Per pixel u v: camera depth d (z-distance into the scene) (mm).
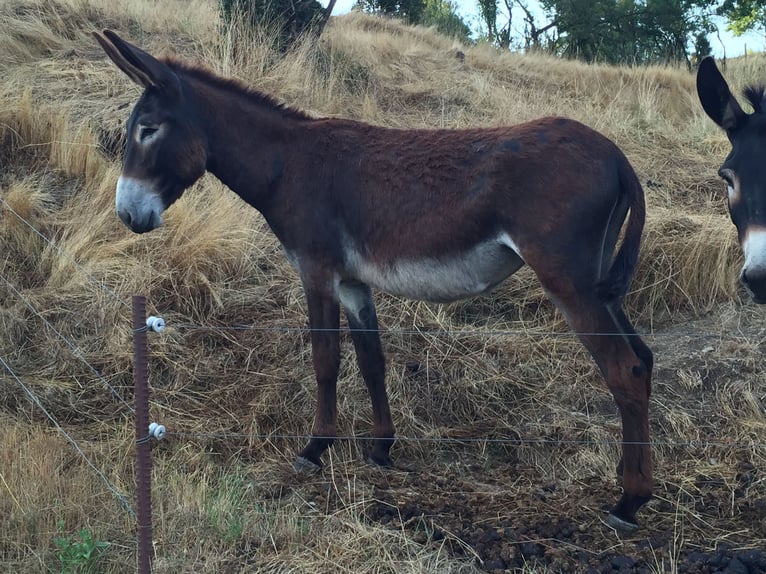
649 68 11414
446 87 8742
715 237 5613
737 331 5207
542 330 5207
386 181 3789
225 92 4086
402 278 3816
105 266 5316
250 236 5762
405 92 8477
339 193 3898
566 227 3369
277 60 8078
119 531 3377
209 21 8828
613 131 7848
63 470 3838
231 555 3271
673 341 5180
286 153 4023
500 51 12234
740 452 4273
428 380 4785
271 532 3430
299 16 8688
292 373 4758
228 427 4402
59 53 7824
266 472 4090
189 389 4672
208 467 3973
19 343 4871
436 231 3648
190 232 5539
